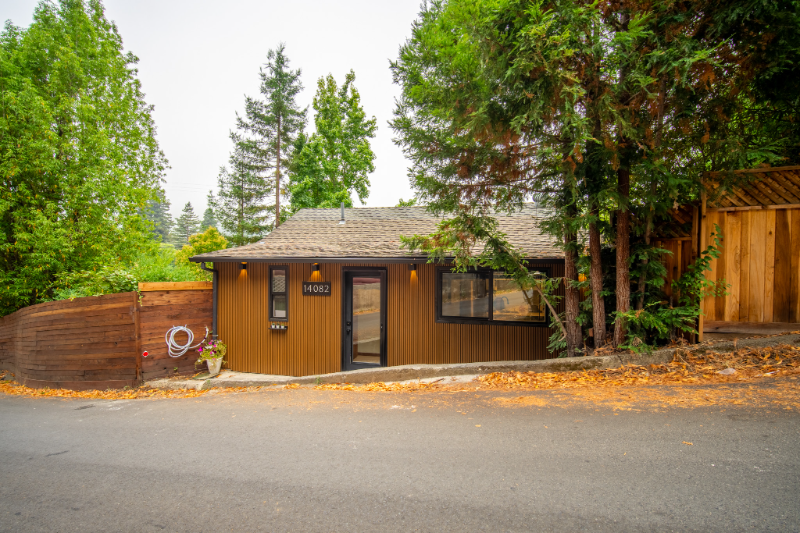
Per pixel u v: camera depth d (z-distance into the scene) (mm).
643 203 5805
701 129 5242
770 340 5367
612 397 4797
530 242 8648
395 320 9172
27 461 4227
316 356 9617
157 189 18406
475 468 3373
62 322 9086
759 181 5559
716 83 4922
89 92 14062
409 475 3338
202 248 24922
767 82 5242
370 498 3010
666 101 5160
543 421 4285
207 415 5680
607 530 2443
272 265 9883
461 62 5715
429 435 4195
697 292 5648
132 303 8586
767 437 3463
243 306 10016
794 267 5406
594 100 5184
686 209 5953
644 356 5707
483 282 8523
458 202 6238
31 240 10438
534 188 6086
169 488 3391
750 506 2574
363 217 12109
